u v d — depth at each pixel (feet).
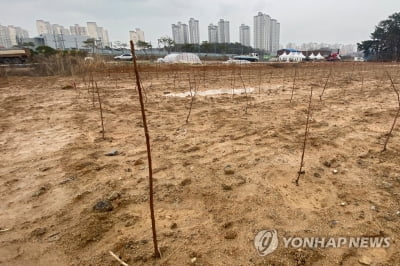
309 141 16.85
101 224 9.18
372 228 8.85
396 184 11.57
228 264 7.50
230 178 12.14
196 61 126.11
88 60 70.38
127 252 7.93
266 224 9.11
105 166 13.58
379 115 23.76
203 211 9.88
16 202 10.64
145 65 82.43
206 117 23.34
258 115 23.89
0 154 15.46
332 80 55.62
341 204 10.19
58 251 8.07
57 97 34.42
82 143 17.04
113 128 20.29
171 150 15.66
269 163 13.62
